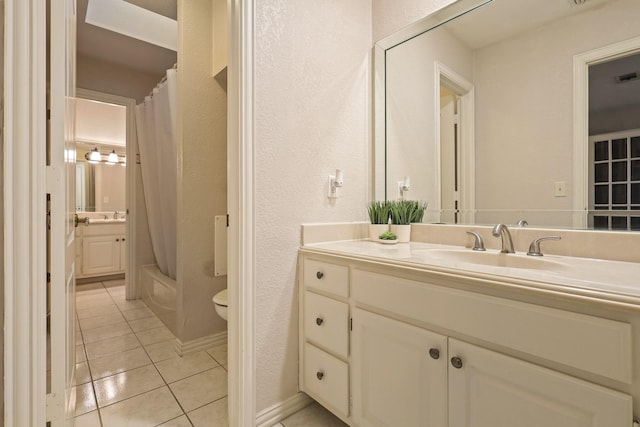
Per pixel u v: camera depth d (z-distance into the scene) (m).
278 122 1.31
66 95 1.02
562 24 1.15
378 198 1.73
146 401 1.44
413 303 0.95
